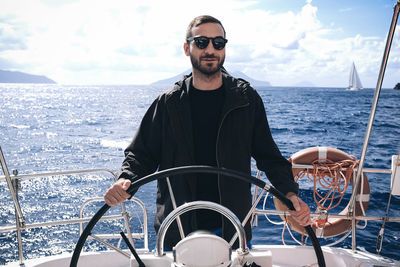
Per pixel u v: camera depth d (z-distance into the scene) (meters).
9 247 7.85
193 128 1.63
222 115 1.58
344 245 5.96
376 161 15.95
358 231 6.48
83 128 30.47
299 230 2.25
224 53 1.59
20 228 1.78
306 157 2.37
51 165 18.75
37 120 35.22
